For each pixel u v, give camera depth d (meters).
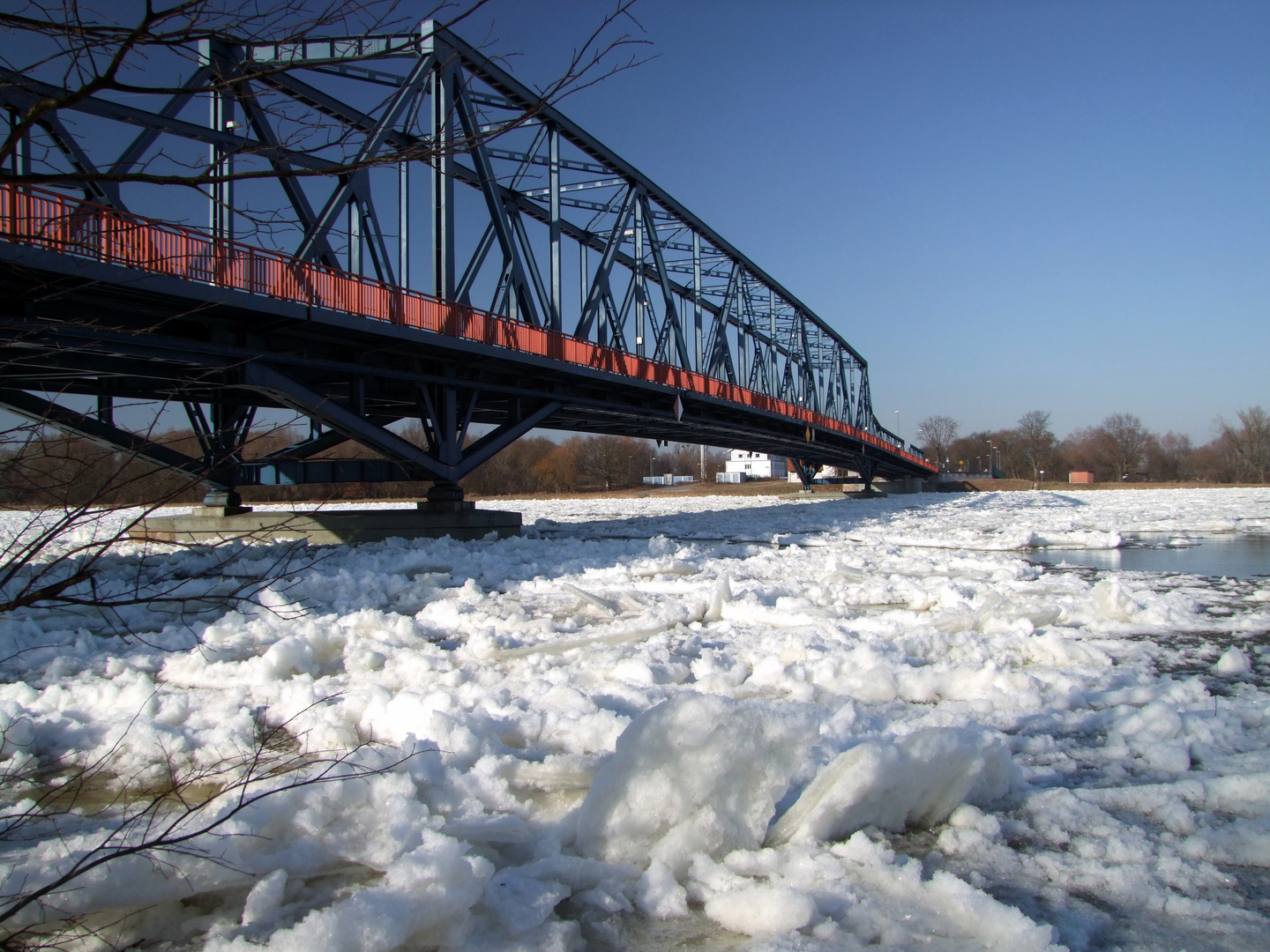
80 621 9.05
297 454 21.77
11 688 5.77
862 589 10.47
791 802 3.68
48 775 4.39
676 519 31.41
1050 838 3.42
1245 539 20.81
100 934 2.73
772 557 15.31
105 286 10.12
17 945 2.49
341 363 16.41
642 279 30.00
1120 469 126.06
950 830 3.41
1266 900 2.93
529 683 5.75
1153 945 2.65
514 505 55.84
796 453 55.12
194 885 2.89
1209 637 7.81
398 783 3.58
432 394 19.75
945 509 39.31
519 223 22.84
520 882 2.90
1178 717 4.73
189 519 21.02
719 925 2.82
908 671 5.82
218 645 7.48
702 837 3.16
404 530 20.38
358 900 2.55
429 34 3.04
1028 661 6.77
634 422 31.08
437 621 8.84
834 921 2.74
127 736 4.72
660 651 6.84
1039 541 18.98
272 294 13.52
